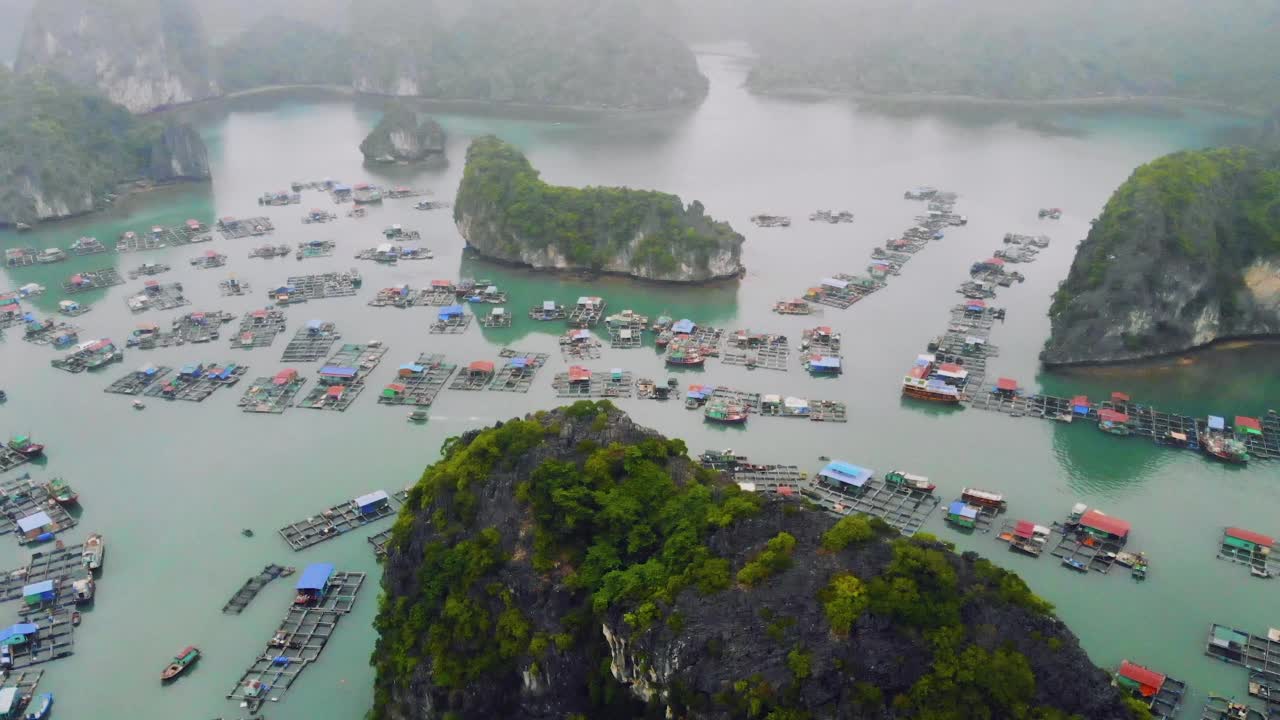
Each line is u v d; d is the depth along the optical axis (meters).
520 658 98.25
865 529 96.56
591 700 98.44
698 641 90.50
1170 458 159.88
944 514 143.62
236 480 157.25
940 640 85.75
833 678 85.62
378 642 110.06
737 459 156.50
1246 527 142.38
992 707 83.06
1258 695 111.06
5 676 118.69
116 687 117.00
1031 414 172.50
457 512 111.56
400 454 163.12
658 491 107.75
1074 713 83.56
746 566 95.75
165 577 135.25
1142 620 123.50
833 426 169.38
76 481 158.00
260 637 124.25
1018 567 132.88
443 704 99.81
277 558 138.38
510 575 102.69
